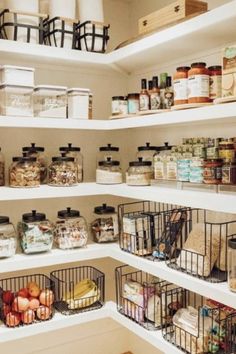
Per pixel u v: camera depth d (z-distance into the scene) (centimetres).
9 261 188
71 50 202
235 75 141
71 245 207
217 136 190
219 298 147
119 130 250
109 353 251
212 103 157
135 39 197
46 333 231
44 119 193
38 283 228
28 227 197
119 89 247
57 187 197
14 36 190
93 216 243
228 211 143
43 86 194
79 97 203
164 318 188
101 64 217
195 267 165
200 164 166
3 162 203
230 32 160
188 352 165
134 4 245
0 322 193
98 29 211
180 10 173
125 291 206
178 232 188
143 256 194
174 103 171
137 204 248
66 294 214
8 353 221
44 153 224
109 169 214
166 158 190
